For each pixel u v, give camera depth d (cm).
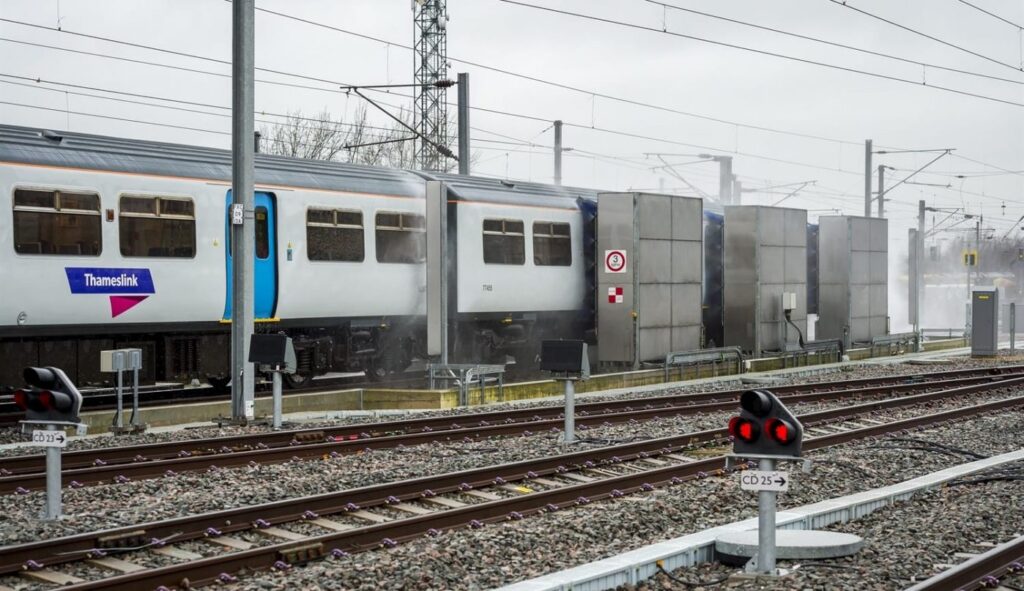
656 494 1281
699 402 2334
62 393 1082
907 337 4072
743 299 3262
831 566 933
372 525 1028
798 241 3441
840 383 2723
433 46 3859
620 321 2819
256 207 2181
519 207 2738
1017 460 1538
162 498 1206
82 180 1888
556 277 2855
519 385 2408
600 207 2841
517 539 1025
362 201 2388
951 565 941
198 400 2159
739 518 1170
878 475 1460
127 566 924
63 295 1861
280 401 1814
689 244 3016
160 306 2009
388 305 2458
